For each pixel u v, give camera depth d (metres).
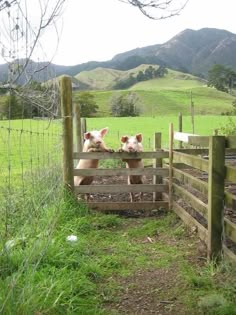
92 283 2.51
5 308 1.86
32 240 2.72
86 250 3.07
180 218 3.96
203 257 2.97
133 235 3.58
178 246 3.27
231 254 2.67
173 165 4.31
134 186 4.39
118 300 2.37
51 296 2.15
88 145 4.62
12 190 3.81
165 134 17.12
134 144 4.40
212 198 2.78
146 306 2.30
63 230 3.28
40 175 4.16
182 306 2.29
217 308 2.18
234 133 9.93
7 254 2.42
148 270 2.80
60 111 4.26
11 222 2.82
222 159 2.75
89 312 2.16
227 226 2.71
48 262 2.62
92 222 3.85
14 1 1.48
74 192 4.29
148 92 64.12
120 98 52.47
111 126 22.97
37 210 3.18
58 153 4.88
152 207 4.41
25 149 6.45
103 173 4.32
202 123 24.39
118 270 2.79
